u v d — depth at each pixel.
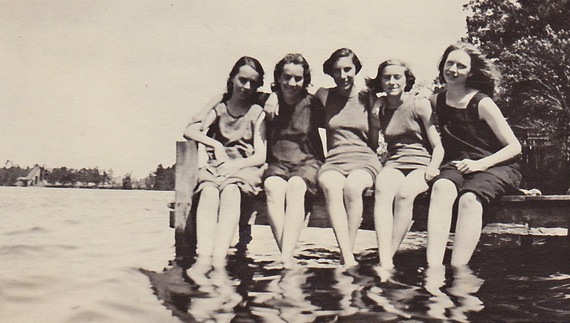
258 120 4.85
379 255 4.39
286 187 4.57
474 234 4.27
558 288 3.83
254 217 4.70
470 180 4.36
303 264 4.44
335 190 4.45
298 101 4.80
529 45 6.89
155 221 6.19
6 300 3.86
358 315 3.36
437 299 3.62
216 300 3.65
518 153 4.49
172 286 3.96
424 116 4.56
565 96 6.95
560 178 6.43
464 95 4.64
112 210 6.39
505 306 3.48
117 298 3.78
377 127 4.70
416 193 4.38
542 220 4.32
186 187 4.80
